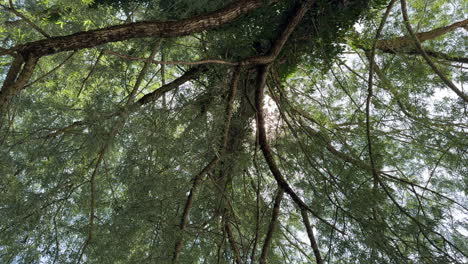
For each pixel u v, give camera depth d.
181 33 2.50
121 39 2.25
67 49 2.03
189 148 2.74
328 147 3.65
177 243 2.42
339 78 4.61
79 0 2.69
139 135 2.90
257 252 3.42
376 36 3.37
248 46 3.28
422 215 3.22
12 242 2.64
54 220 2.81
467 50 4.18
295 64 3.72
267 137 3.74
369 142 3.21
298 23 3.26
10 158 2.43
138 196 2.64
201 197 3.00
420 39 4.51
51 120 3.02
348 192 2.99
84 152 2.96
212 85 3.45
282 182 2.99
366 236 2.71
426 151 4.00
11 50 1.89
